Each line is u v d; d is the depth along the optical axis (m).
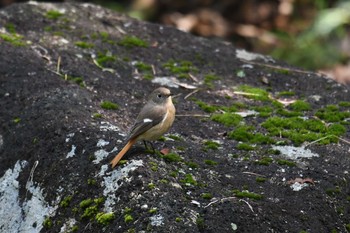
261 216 7.86
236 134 9.91
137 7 18.88
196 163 8.86
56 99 10.06
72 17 13.22
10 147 9.58
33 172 9.05
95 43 12.50
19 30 12.48
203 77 11.98
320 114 10.56
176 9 19.03
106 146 8.76
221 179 8.57
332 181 8.72
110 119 9.84
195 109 10.81
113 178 8.17
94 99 10.47
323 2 18.92
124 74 11.69
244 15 19.05
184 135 9.89
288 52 18.09
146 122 8.51
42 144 9.24
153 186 7.93
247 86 11.77
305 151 9.43
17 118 9.89
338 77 17.25
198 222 7.57
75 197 8.33
